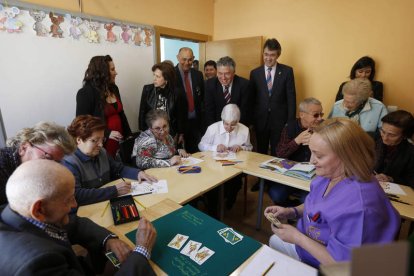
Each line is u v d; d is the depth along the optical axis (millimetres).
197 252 1004
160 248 1023
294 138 2258
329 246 959
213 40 4469
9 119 2277
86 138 1527
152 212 1300
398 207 1438
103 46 2865
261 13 3867
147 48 3350
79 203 1386
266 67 3078
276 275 899
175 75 2730
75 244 1130
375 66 3115
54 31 2447
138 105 3369
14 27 2195
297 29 3594
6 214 783
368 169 946
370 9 3035
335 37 3328
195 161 2141
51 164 802
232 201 2660
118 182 1705
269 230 2391
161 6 3467
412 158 1847
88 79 2303
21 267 646
